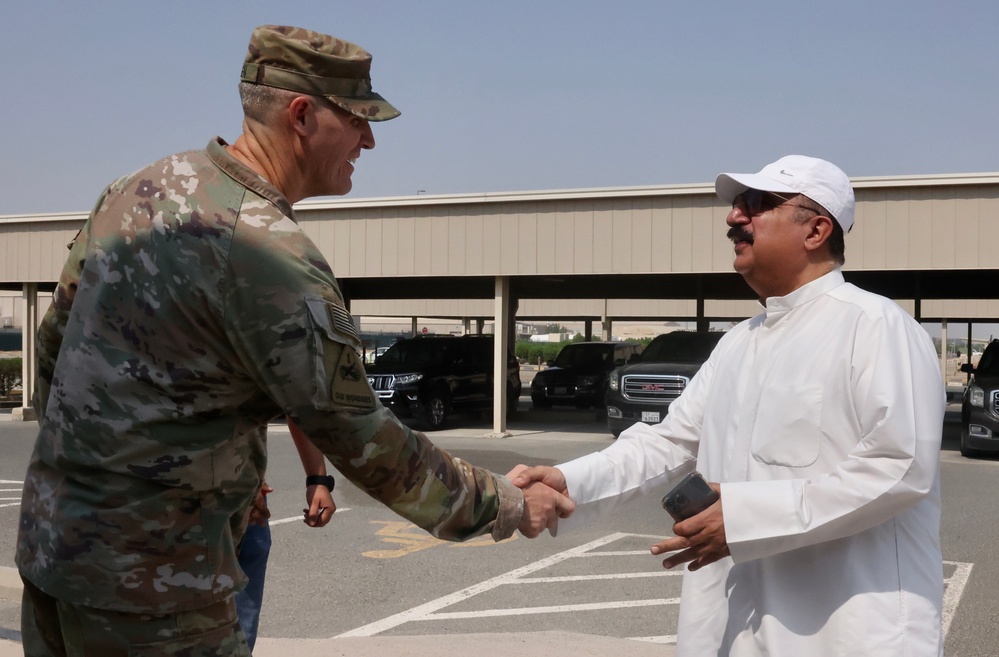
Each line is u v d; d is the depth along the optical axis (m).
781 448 2.15
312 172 1.90
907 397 2.00
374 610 5.30
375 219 15.62
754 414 2.24
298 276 1.66
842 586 2.05
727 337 2.53
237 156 1.85
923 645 2.04
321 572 6.18
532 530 2.26
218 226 1.65
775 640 2.09
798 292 2.25
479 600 5.51
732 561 2.25
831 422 2.11
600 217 14.31
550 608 5.33
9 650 4.09
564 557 6.63
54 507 1.69
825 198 2.24
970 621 5.03
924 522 2.12
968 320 32.31
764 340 2.31
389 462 1.77
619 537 7.34
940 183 12.43
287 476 10.63
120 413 1.66
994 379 12.80
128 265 1.67
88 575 1.65
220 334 1.66
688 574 2.37
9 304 56.31
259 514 2.98
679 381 14.15
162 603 1.67
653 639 4.76
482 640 4.32
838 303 2.19
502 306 15.33
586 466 2.44
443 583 5.90
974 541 7.17
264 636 4.81
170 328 1.65
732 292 22.19
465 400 17.77
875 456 2.00
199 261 1.64
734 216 2.32
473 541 7.18
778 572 2.12
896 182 12.62
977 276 18.36
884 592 2.04
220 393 1.69
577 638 4.38
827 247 2.26
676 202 13.91
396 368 17.02
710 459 2.38
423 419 16.64
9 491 9.55
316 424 1.69
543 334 101.44
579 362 20.42
